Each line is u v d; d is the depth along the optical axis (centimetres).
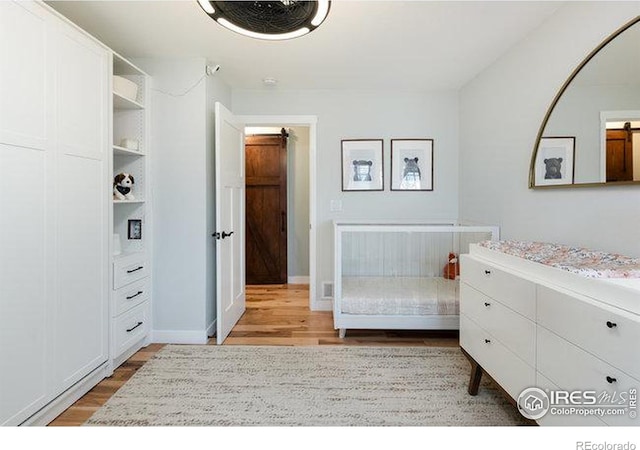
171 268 279
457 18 212
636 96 151
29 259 159
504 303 160
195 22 218
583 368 112
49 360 171
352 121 358
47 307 170
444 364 239
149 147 274
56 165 174
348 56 269
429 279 329
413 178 360
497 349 167
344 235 348
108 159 217
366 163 360
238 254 330
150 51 260
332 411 184
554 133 203
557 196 204
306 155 479
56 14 172
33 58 160
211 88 291
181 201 276
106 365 220
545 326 131
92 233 203
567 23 194
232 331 303
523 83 239
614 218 165
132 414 181
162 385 211
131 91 247
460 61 279
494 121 280
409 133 359
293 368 233
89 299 201
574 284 122
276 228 477
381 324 278
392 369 232
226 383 213
